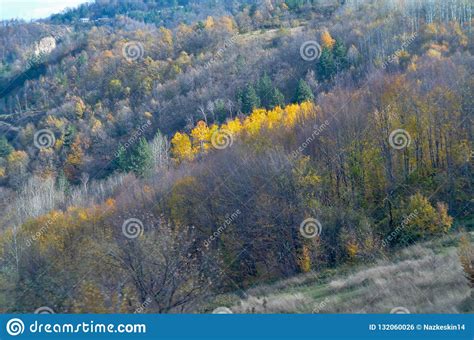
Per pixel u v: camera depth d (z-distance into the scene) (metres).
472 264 15.46
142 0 128.38
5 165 47.88
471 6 59.88
